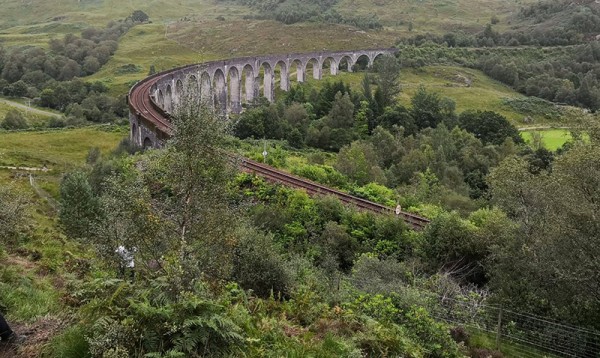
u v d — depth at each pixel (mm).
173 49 169875
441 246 24078
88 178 35250
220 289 11445
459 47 148875
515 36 154875
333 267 22922
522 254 17875
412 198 37688
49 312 9258
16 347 7629
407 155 59594
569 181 17766
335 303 14867
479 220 29297
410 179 52500
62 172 56219
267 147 53906
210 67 91750
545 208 18781
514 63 131250
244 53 160750
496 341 15188
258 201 30641
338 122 76812
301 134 71625
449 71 131250
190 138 11625
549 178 19938
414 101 87125
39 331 8258
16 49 158875
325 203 29766
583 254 15125
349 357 9531
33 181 52031
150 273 9500
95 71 146125
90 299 8438
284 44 163750
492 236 23312
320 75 129250
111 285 8422
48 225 29234
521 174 21969
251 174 33906
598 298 15250
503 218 24234
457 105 108188
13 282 11867
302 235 26984
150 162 12086
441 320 15703
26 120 101312
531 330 15930
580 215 15844
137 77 134500
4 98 123188
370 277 19344
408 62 133500
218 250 11969
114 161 37281
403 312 14375
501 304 16688
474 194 52781
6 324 7672
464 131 73250
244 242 16781
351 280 19594
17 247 18141
